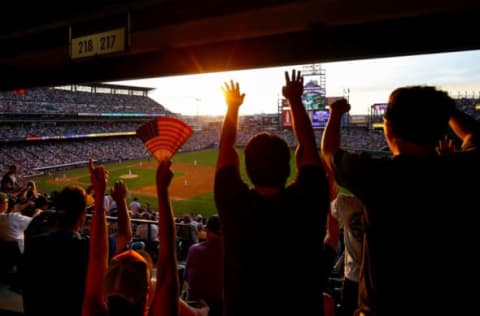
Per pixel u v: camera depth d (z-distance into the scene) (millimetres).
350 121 60219
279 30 4164
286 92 1716
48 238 2129
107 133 63062
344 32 3959
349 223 2312
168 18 4031
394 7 3359
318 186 1452
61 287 2074
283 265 1389
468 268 1271
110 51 3873
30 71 6617
